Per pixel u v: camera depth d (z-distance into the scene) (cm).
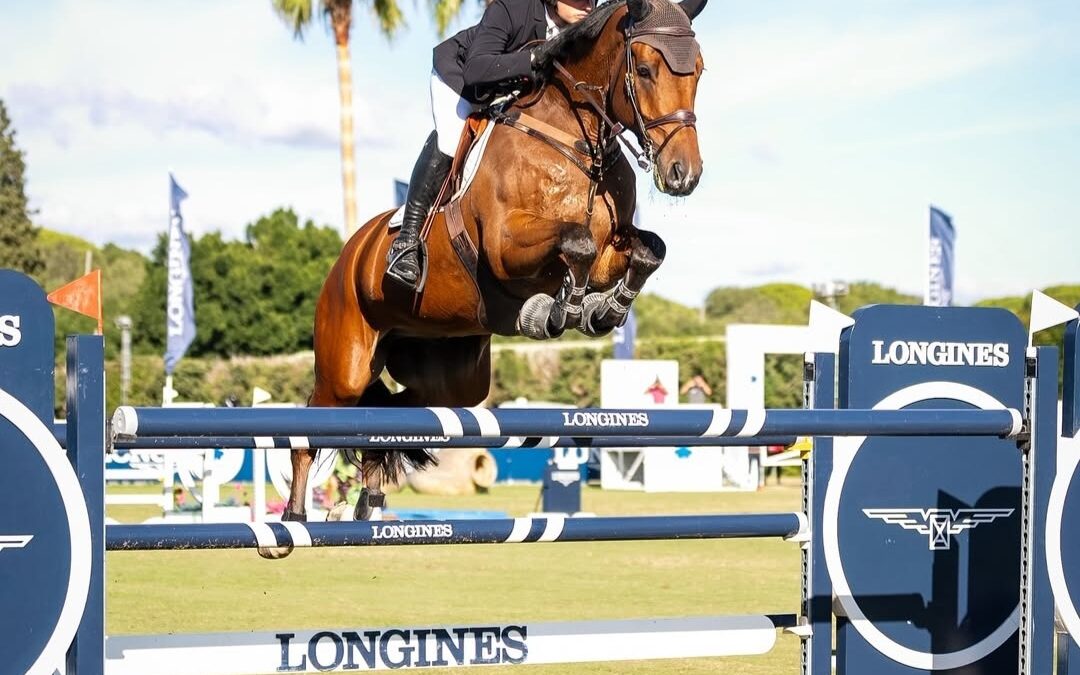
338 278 809
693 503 2577
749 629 680
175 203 2983
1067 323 710
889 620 714
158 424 524
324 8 3509
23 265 7000
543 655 632
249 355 6406
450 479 2972
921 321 729
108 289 9500
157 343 6425
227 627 1067
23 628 526
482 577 1479
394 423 564
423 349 846
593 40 673
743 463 3125
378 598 1274
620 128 669
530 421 585
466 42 731
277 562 1636
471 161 700
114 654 568
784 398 4253
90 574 536
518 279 684
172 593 1305
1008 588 738
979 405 739
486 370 838
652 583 1421
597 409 600
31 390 533
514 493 3055
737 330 3002
